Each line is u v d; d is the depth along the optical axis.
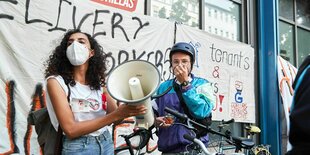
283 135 6.70
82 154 2.03
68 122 1.96
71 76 2.15
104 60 2.39
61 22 3.74
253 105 6.28
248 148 2.24
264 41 6.77
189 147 2.39
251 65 6.29
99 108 2.20
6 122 3.30
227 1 6.41
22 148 3.36
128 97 1.97
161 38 4.75
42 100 3.52
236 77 5.92
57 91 2.02
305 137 1.12
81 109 2.11
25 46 3.45
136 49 4.44
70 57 2.14
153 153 4.28
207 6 6.01
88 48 2.25
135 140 2.38
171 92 2.57
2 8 3.33
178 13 5.48
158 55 4.69
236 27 6.55
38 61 3.53
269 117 6.64
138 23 4.49
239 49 6.04
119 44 4.27
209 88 2.56
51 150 2.08
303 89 1.17
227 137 2.26
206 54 5.38
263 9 6.82
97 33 4.06
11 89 3.34
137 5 4.73
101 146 2.11
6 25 3.34
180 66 2.49
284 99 6.66
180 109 2.51
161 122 2.34
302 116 1.12
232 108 5.79
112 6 4.38
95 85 2.24
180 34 5.02
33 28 3.52
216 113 5.45
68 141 2.04
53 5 3.69
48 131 2.14
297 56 7.92
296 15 8.04
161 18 4.78
